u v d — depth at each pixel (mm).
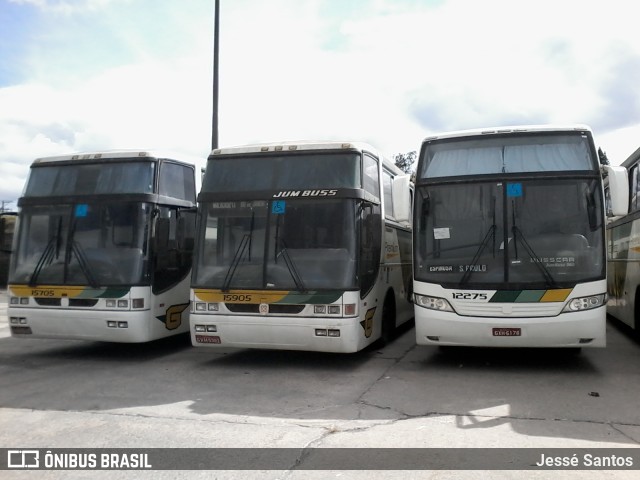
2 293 23594
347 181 8438
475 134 8445
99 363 9391
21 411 6609
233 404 6793
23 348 10906
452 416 6152
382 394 7125
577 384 7453
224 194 8742
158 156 9812
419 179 8508
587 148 8055
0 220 9938
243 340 8359
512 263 7812
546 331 7598
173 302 9883
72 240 9406
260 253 8430
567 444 5215
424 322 8102
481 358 9258
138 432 5773
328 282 8125
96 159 9789
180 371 8695
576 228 7773
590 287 7586
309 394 7199
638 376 7863
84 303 9180
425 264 8219
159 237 9336
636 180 10312
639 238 9812
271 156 8852
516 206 7973
